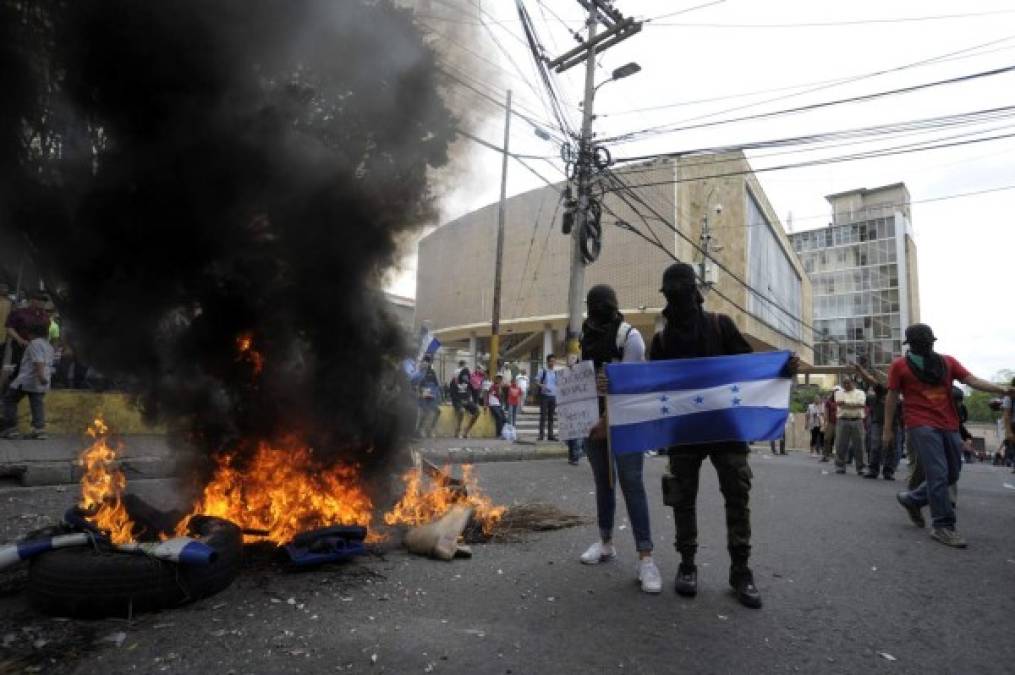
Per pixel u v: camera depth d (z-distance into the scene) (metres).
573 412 3.71
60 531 2.99
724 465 3.22
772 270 38.84
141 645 2.38
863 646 2.61
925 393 4.87
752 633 2.72
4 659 2.23
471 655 2.39
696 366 3.38
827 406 13.35
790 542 4.50
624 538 4.48
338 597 3.01
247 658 2.30
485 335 34.78
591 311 3.77
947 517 4.66
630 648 2.52
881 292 59.12
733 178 31.73
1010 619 2.97
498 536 4.41
